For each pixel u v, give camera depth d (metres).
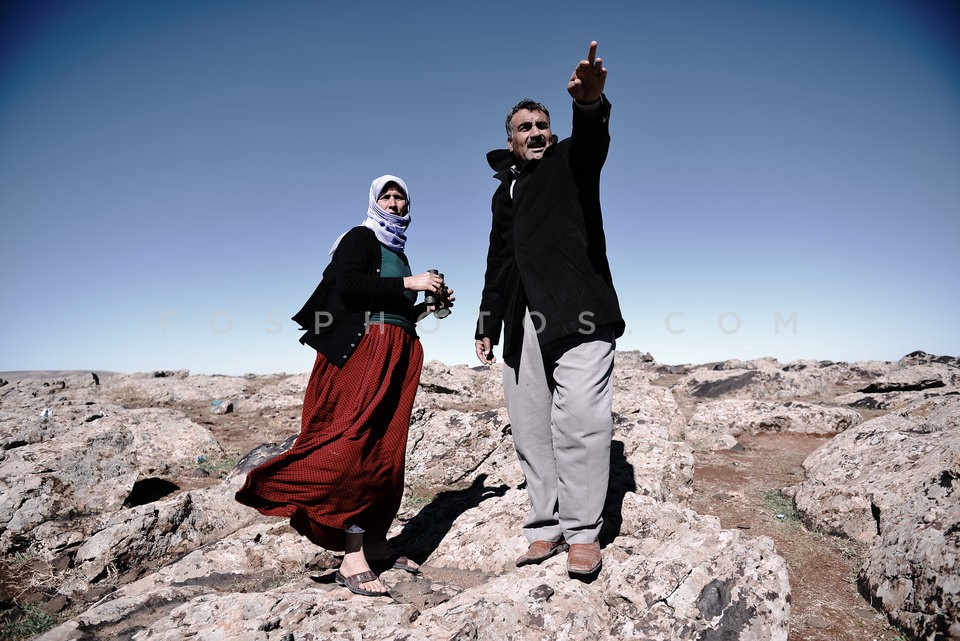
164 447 5.94
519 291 2.75
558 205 2.55
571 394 2.50
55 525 3.65
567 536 2.57
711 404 7.80
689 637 2.10
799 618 2.41
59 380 15.38
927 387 10.32
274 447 5.08
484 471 4.73
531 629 2.17
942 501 2.74
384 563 2.96
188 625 2.25
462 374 11.58
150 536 3.44
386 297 2.69
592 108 2.26
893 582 2.46
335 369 2.66
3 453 4.32
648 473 3.87
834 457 4.23
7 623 2.68
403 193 2.94
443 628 2.13
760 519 3.80
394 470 2.69
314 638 2.12
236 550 3.10
